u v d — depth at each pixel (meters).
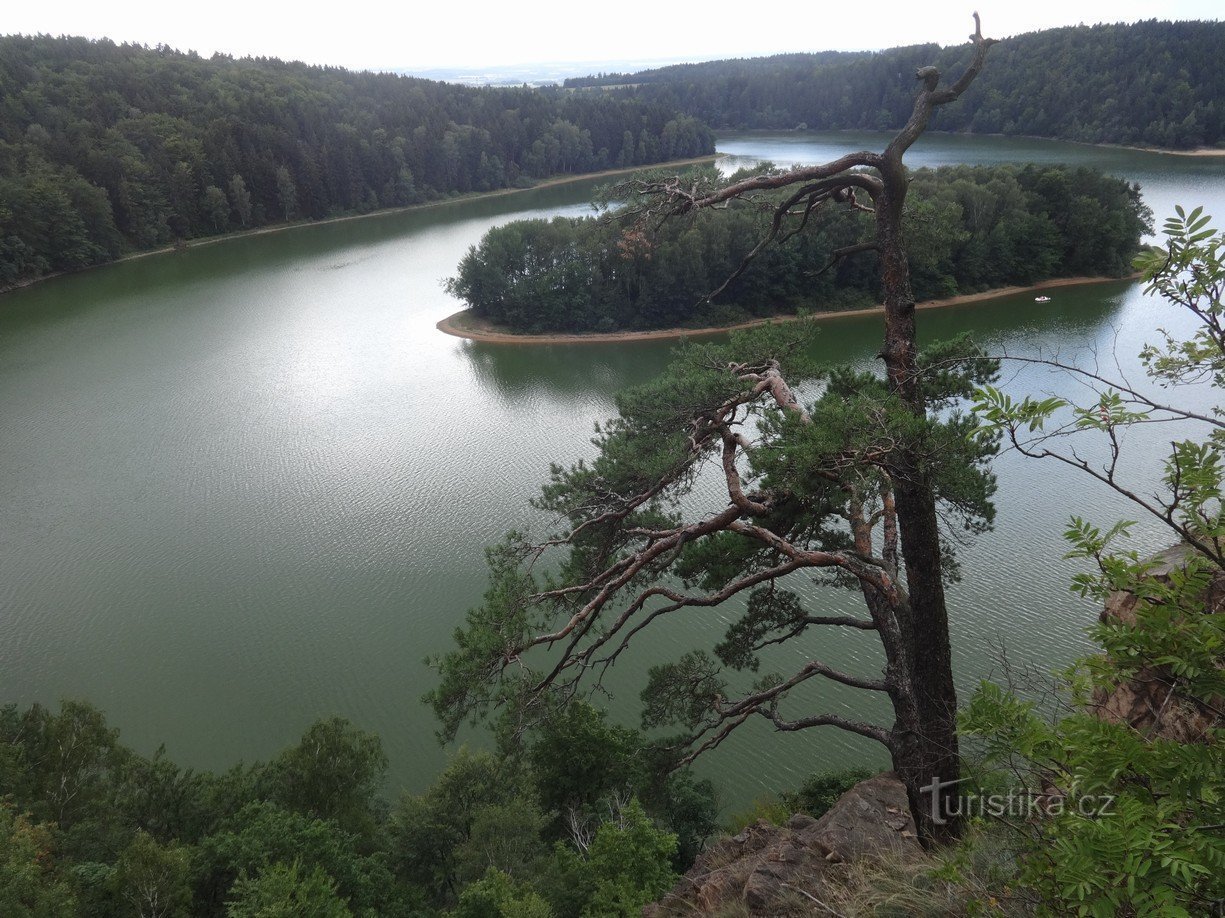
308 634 39.91
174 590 43.84
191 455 61.62
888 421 9.44
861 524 12.57
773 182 10.48
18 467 59.84
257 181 154.38
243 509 52.84
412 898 24.52
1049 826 4.23
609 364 81.31
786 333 14.74
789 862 10.19
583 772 26.00
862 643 35.12
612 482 13.44
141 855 20.17
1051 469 47.78
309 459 60.50
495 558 13.46
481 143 179.25
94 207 126.50
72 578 45.12
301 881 18.62
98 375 79.62
